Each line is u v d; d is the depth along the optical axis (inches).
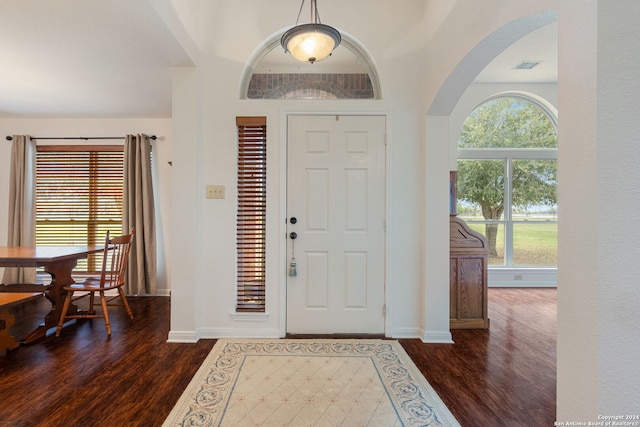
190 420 62.7
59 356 90.4
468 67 83.7
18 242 155.5
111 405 67.4
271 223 105.7
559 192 46.1
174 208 100.3
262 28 105.4
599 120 39.8
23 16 74.3
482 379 79.0
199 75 102.6
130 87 120.6
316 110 106.0
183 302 100.4
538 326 117.3
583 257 42.0
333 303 106.7
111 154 163.8
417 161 106.6
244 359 88.6
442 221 103.8
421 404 68.6
